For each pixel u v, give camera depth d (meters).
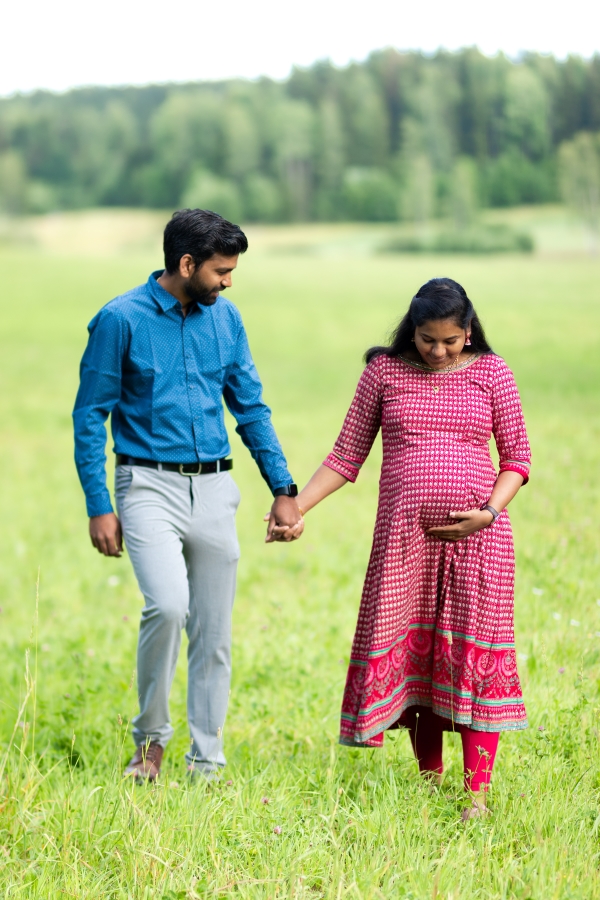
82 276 59.06
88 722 5.05
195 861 3.42
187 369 4.34
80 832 3.61
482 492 3.97
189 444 4.34
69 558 9.75
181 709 5.34
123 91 149.88
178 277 4.28
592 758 4.06
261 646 6.18
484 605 3.93
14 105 144.50
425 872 3.22
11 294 50.97
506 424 4.07
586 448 13.21
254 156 119.56
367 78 123.38
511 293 45.69
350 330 38.81
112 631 7.05
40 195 122.06
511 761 4.17
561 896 3.08
